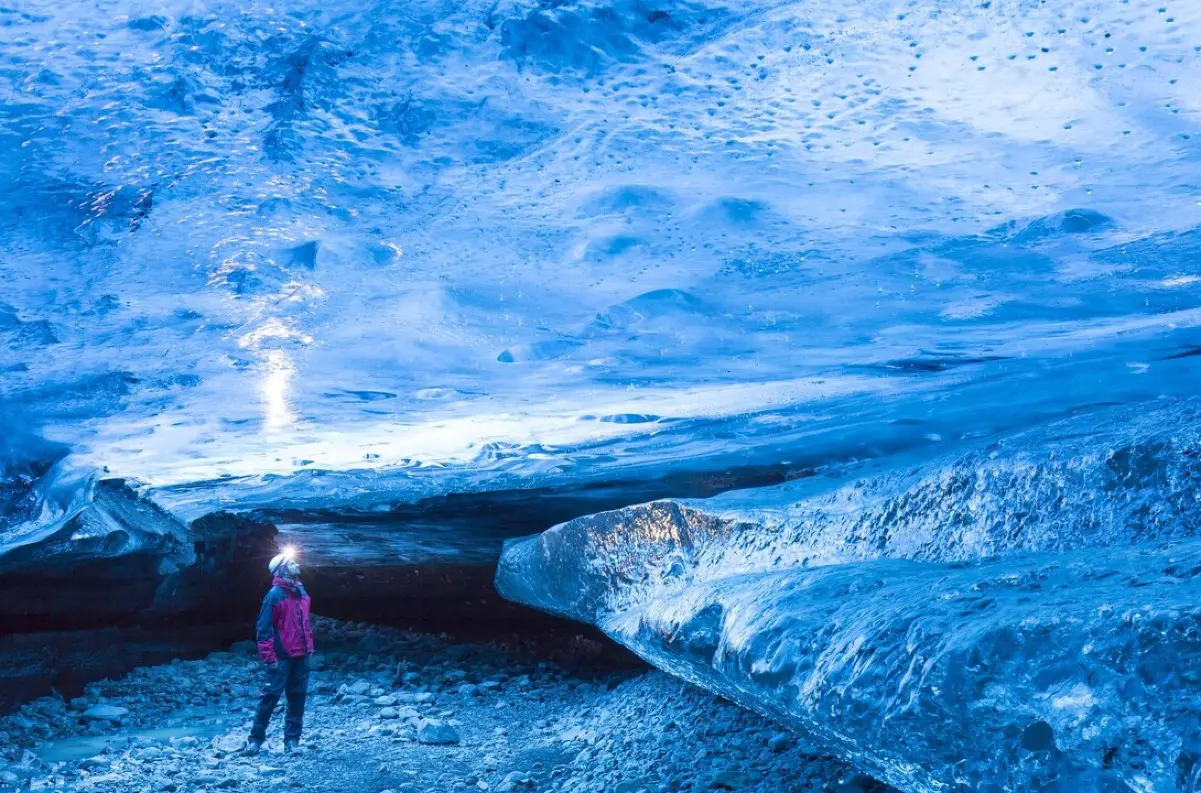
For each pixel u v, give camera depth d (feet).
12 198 27.37
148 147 29.17
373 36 34.14
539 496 24.88
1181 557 6.81
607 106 30.12
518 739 24.17
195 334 20.25
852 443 19.12
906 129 26.08
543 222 24.93
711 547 16.56
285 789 19.75
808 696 8.08
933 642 6.75
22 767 20.95
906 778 7.10
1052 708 5.63
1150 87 25.31
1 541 19.62
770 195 23.53
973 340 16.10
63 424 18.93
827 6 33.32
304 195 26.91
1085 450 10.21
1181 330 14.03
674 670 15.80
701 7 34.22
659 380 17.85
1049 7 30.01
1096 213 19.80
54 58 34.01
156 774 20.77
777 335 17.17
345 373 18.44
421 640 40.27
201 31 34.60
